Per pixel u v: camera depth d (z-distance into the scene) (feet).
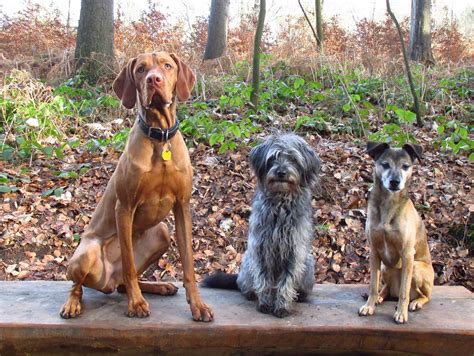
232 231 8.74
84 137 11.58
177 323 4.91
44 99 12.57
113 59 16.43
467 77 16.40
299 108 13.26
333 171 9.84
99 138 11.28
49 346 4.91
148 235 5.65
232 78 15.34
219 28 22.13
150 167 5.02
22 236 8.25
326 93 13.71
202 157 10.46
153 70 4.94
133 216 5.30
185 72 5.29
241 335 4.90
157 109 4.96
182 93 5.23
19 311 5.18
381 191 5.26
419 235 5.56
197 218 8.95
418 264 5.49
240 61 17.16
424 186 9.56
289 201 5.41
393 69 16.19
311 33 22.76
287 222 5.36
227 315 5.18
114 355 4.94
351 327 4.91
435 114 13.24
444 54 24.97
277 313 5.18
